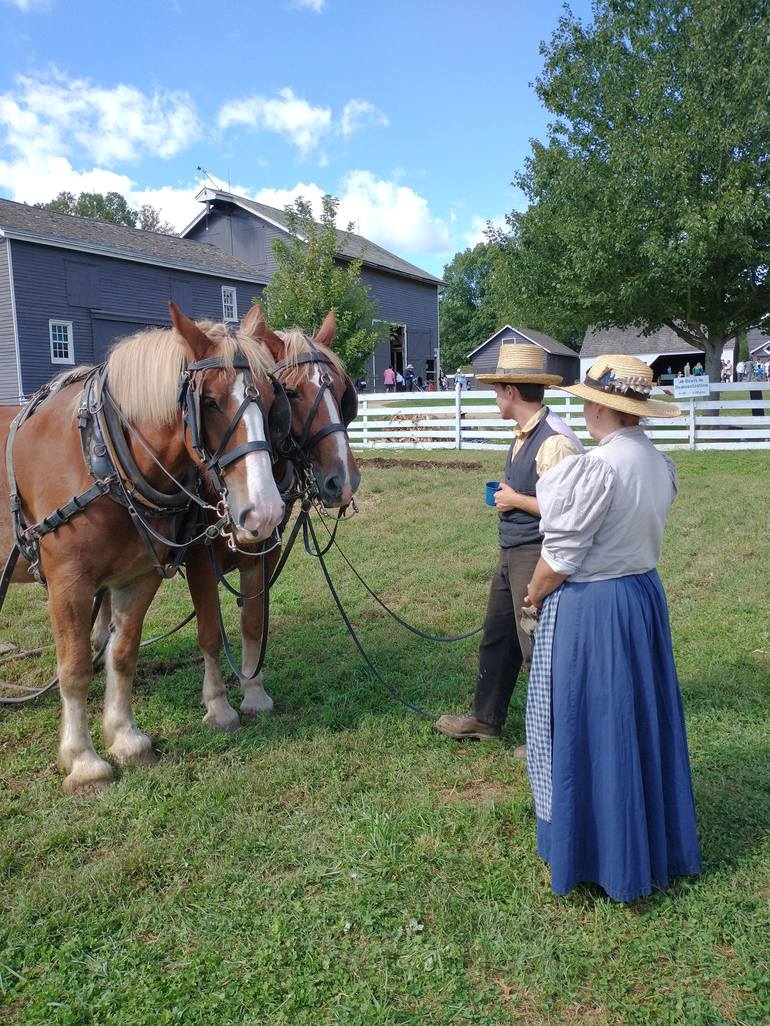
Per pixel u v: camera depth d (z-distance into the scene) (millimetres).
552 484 2525
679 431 14883
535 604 2754
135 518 3357
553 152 15969
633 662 2600
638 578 2652
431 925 2590
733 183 13812
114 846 3096
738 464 12672
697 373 17281
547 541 2564
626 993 2307
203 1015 2250
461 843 3035
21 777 3654
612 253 14938
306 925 2590
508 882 2799
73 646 3463
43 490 3447
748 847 2959
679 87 15125
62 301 23703
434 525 9117
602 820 2592
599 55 15914
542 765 2762
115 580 3604
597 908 2635
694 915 2596
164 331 3584
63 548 3381
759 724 3957
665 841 2676
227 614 6059
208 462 3225
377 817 3166
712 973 2363
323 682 4719
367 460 14477
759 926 2533
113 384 3371
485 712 3900
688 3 14977
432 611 6102
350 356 20234
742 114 14117
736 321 16859
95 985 2373
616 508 2537
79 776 3502
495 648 3814
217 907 2701
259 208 31922
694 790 3318
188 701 4539
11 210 24219
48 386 3861
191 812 3287
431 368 40406
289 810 3318
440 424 16672
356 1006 2260
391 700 4430
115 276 25094
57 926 2633
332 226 20812
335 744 3906
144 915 2682
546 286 17047
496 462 14016
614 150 14758
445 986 2328
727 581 6418
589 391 2578
